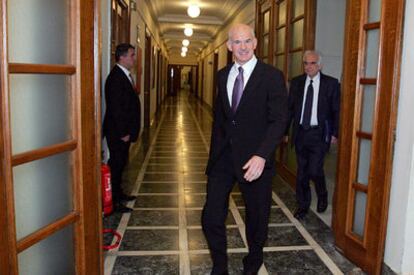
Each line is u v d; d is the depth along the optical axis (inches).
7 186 62.2
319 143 141.3
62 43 77.4
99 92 85.8
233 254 117.3
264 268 109.4
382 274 104.3
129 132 148.0
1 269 62.3
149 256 115.3
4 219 62.2
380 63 100.3
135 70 272.1
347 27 115.2
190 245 123.2
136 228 136.5
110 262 111.0
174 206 161.0
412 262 98.3
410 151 95.1
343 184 117.2
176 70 1091.3
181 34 631.8
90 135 83.8
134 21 261.0
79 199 81.4
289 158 204.7
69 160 81.1
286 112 88.9
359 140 112.7
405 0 95.5
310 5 176.4
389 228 102.9
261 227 93.7
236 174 89.7
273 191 185.6
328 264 112.3
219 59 550.6
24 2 66.9
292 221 145.4
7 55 60.7
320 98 139.2
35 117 71.4
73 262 83.5
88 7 80.7
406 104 96.4
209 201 92.9
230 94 91.2
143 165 235.6
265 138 85.8
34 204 72.4
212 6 392.8
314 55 137.3
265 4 254.5
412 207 96.0
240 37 86.9
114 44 193.3
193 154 273.0
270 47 237.3
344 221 116.6
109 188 146.3
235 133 89.6
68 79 79.0
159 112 580.4
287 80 205.8
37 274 73.9
